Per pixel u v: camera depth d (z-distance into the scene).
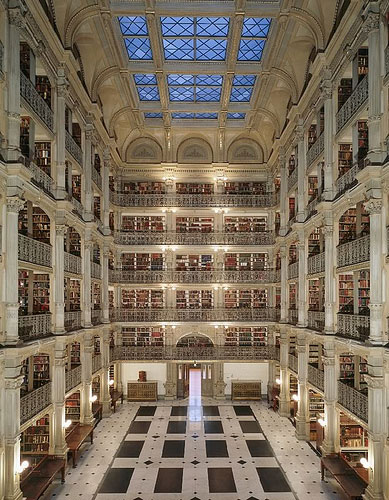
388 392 8.75
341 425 11.82
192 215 21.02
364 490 9.17
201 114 19.44
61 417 11.46
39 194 10.07
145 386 19.86
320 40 12.19
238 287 20.25
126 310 19.55
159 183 21.23
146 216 21.09
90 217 14.52
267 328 19.97
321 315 13.12
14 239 8.53
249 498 10.25
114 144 18.42
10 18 8.60
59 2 11.38
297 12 11.94
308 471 11.81
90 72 14.69
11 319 8.50
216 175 21.03
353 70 10.62
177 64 15.06
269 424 16.17
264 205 20.73
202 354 19.36
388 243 8.84
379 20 9.01
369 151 8.99
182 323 19.50
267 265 20.59
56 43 11.09
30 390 11.14
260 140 21.23
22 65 10.18
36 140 11.91
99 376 17.44
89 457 12.86
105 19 12.09
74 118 13.85
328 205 11.95
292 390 17.61
